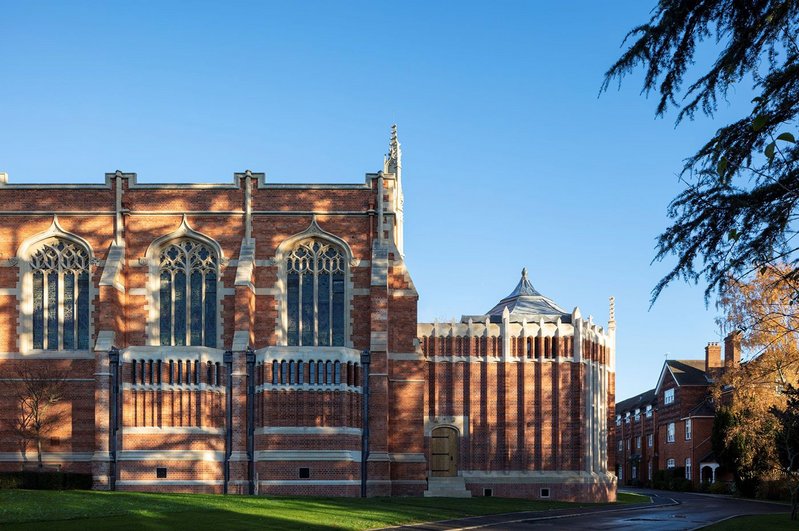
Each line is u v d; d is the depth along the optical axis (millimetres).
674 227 18000
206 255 50125
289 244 50062
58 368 48406
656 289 18422
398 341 50000
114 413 46594
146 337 49031
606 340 61688
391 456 48750
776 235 17062
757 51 16750
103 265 49438
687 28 17609
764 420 58625
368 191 50500
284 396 46625
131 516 31125
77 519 29828
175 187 50125
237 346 47031
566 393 56250
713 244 17672
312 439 46188
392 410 49312
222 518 31406
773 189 16828
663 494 74812
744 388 59312
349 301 49594
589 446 56094
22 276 49156
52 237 49656
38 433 46562
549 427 55844
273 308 49406
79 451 47781
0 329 48688
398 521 33250
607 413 61938
